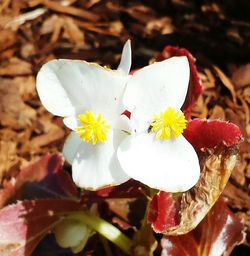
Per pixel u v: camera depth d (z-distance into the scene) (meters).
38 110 0.28
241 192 0.24
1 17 0.31
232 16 0.30
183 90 0.16
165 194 0.18
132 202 0.23
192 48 0.29
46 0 0.31
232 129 0.18
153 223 0.18
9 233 0.20
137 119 0.16
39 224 0.20
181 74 0.16
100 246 0.23
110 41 0.30
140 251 0.21
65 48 0.30
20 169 0.25
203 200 0.18
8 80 0.29
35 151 0.26
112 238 0.21
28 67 0.29
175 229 0.18
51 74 0.16
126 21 0.31
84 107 0.17
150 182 0.16
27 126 0.27
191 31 0.30
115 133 0.17
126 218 0.23
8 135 0.27
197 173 0.17
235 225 0.20
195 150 0.18
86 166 0.17
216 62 0.28
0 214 0.20
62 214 0.20
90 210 0.22
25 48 0.30
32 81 0.29
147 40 0.30
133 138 0.16
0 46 0.30
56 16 0.31
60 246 0.22
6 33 0.30
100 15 0.31
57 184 0.22
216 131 0.18
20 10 0.31
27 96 0.28
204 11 0.30
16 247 0.20
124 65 0.17
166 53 0.20
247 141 0.25
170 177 0.16
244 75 0.28
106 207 0.23
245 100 0.27
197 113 0.26
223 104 0.27
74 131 0.18
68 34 0.30
